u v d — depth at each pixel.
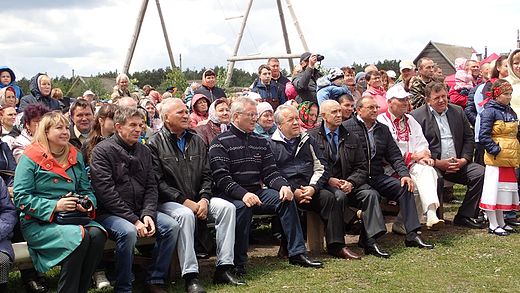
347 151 6.55
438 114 7.46
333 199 6.14
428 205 6.77
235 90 15.28
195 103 7.82
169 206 5.40
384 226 6.23
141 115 5.29
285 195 5.80
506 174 6.96
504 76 8.07
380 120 7.18
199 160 5.69
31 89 8.22
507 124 6.95
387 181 6.69
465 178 7.34
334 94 8.00
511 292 4.98
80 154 5.16
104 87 25.83
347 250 6.13
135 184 5.25
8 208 4.85
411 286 5.16
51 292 5.21
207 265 6.02
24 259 4.88
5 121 6.86
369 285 5.23
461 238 6.78
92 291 5.23
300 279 5.43
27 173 4.82
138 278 5.67
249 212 5.60
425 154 7.04
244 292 5.10
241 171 5.91
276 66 9.53
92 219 4.94
